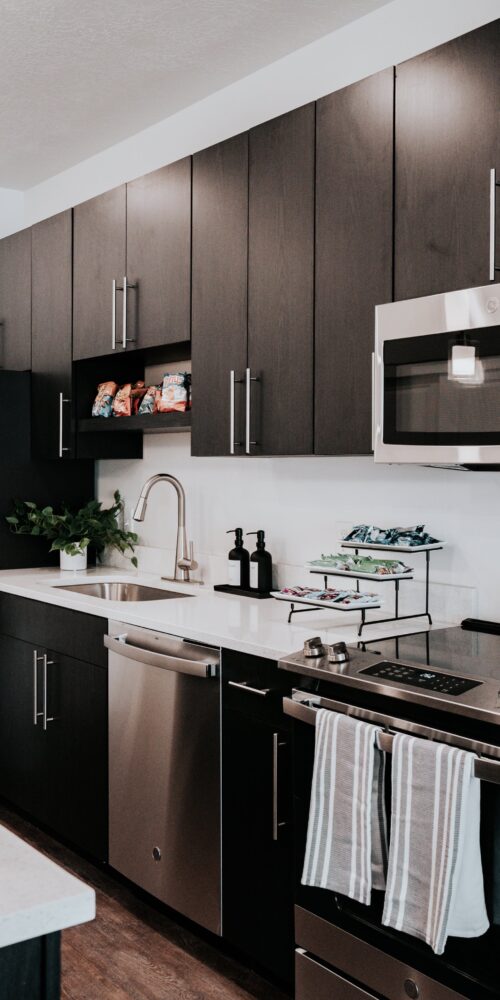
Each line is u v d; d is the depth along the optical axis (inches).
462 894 61.9
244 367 104.8
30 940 31.7
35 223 160.4
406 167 84.4
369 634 87.5
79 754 113.4
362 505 106.4
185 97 128.6
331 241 92.7
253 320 103.2
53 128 140.1
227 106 125.2
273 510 119.9
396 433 82.1
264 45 112.3
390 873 65.6
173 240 116.5
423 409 79.4
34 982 31.8
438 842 62.5
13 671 130.0
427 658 75.8
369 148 88.2
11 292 155.1
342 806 70.2
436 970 65.9
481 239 77.2
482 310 73.9
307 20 105.6
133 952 93.9
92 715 110.3
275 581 119.0
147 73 120.1
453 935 61.9
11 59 115.0
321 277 94.0
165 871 97.0
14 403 148.4
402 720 67.3
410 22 99.4
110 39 110.0
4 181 167.8
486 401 73.6
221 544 129.4
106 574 141.3
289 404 98.3
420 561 98.4
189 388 123.1
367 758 68.5
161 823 97.6
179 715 94.3
